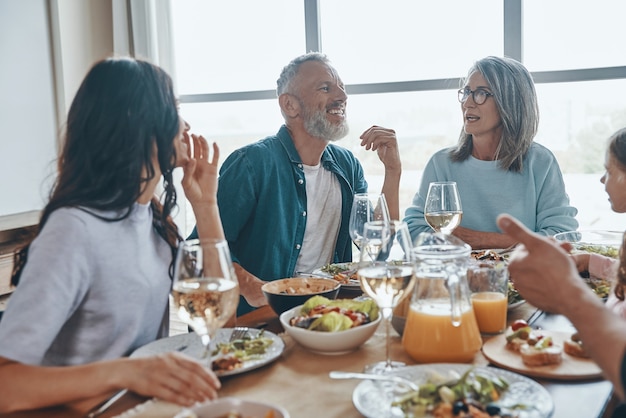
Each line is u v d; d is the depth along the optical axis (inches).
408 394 37.7
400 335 52.1
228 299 39.9
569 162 132.6
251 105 163.5
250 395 41.0
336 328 47.4
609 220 131.3
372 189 151.5
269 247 85.3
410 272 43.2
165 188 54.8
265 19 158.7
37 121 148.9
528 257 40.0
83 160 47.4
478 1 135.5
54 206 46.6
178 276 39.8
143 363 39.0
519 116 96.3
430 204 75.7
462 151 102.0
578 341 45.9
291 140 89.2
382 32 144.9
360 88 148.0
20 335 40.3
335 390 41.4
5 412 39.3
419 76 142.6
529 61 132.6
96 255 46.3
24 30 145.3
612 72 125.7
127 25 161.0
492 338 49.6
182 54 167.5
